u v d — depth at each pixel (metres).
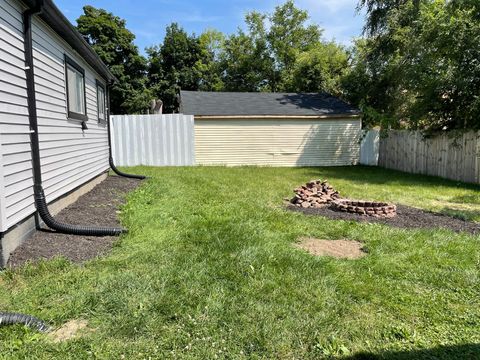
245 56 26.25
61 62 4.93
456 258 3.39
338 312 2.35
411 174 10.55
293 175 9.72
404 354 1.94
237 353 1.91
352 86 15.70
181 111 13.59
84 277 2.73
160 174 9.26
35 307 2.30
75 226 3.85
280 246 3.58
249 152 12.71
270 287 2.64
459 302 2.54
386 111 14.16
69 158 5.30
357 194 6.99
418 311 2.39
